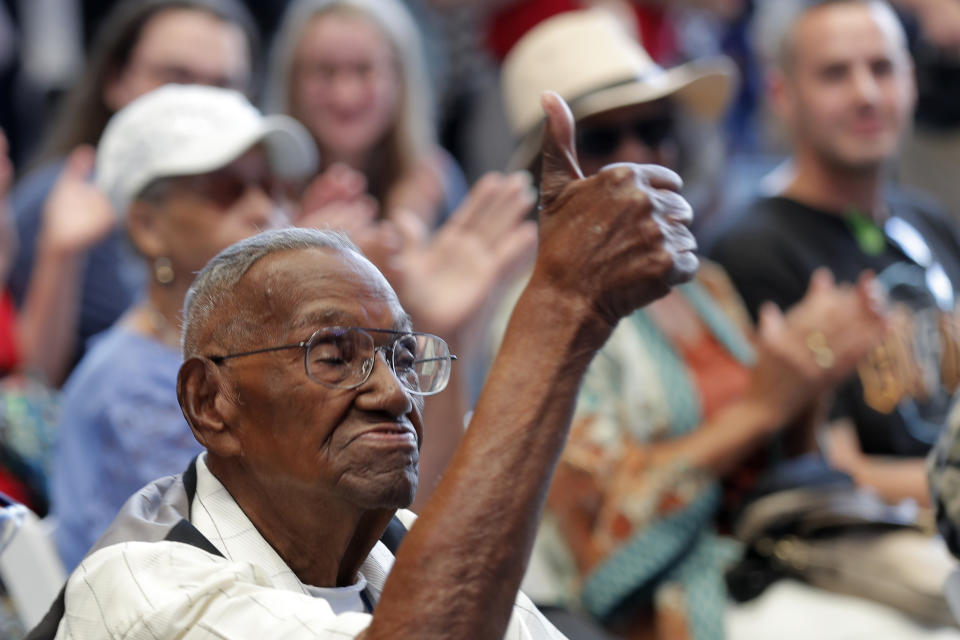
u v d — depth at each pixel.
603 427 8.97
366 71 12.20
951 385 10.61
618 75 10.37
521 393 4.20
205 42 11.74
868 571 8.66
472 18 16.22
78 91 12.04
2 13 17.05
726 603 8.70
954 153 15.13
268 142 8.73
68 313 10.89
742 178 16.25
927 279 10.82
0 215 10.81
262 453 4.76
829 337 9.06
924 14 15.41
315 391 4.65
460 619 4.03
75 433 8.33
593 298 4.26
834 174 10.92
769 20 18.17
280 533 4.87
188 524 4.79
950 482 6.47
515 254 8.81
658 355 9.22
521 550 4.14
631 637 8.87
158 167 8.53
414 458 4.74
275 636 4.30
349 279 4.78
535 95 10.62
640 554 8.71
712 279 9.90
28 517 6.69
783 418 9.00
